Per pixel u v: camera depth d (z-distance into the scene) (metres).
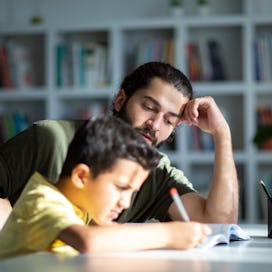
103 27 5.39
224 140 2.31
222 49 5.47
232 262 1.19
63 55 5.44
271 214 2.01
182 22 5.31
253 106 5.27
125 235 1.36
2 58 5.50
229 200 2.23
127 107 2.22
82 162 1.52
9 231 1.48
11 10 5.69
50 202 1.46
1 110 5.69
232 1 5.50
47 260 1.16
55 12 5.65
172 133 2.42
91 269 1.03
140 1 5.57
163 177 2.31
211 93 5.45
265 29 5.50
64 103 5.64
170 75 2.21
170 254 1.34
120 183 1.51
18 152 2.21
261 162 5.43
